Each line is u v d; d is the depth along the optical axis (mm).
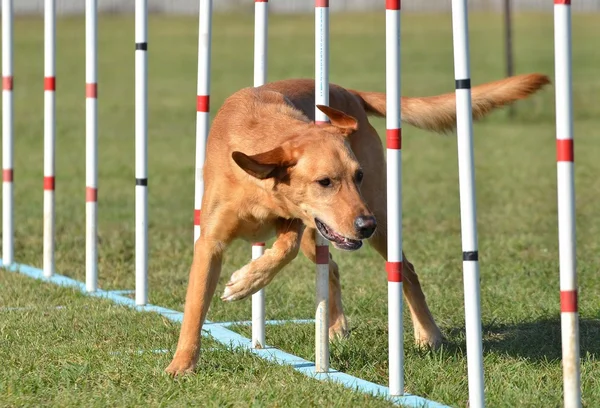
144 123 11547
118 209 19422
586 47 60125
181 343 8477
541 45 61219
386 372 8594
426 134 33594
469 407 7074
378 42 66188
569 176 6398
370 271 13539
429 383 8008
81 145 30766
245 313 11148
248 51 60719
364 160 10062
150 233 16875
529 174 23969
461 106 6957
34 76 49750
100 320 10438
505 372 8391
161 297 11922
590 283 12477
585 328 10266
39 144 30797
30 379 8078
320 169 7984
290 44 64000
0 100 41594
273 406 7352
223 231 8570
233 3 98938
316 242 8461
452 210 19109
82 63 55281
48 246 13219
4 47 13734
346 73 49062
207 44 10164
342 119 8477
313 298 11875
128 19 84125
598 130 32969
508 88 9906
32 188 22344
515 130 34031
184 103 41844
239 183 8359
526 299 11672
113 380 8055
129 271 13867
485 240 15852
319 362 8531
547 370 8508
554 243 15617
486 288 12328
